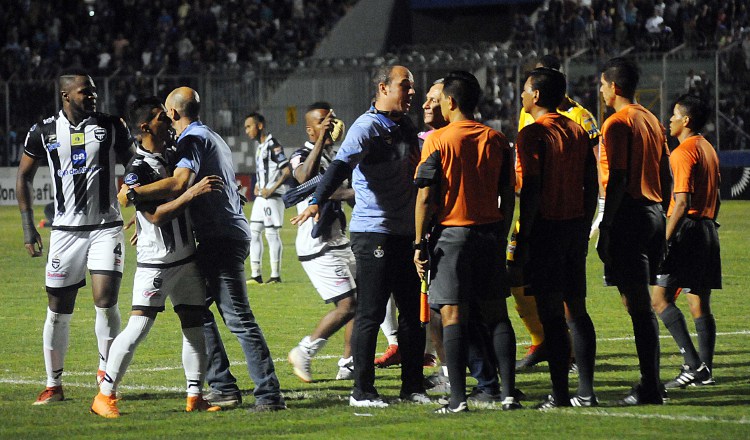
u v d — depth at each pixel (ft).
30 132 68.95
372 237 63.87
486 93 281.95
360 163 64.23
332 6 347.97
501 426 57.26
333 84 274.98
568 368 62.54
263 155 135.33
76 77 67.46
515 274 61.67
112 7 352.49
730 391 67.67
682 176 68.95
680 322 69.82
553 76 62.23
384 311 64.75
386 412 62.39
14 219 241.76
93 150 67.62
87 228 67.67
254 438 55.88
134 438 56.13
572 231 61.57
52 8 355.36
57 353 67.36
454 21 339.57
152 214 61.00
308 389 71.56
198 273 63.77
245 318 63.31
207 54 327.88
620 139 62.28
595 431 55.72
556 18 300.81
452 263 59.93
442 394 69.77
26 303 117.91
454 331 60.70
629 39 294.66
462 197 59.98
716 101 256.73
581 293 62.44
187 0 348.79
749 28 281.74
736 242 172.45
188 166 61.57
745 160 262.26
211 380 66.13
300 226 74.79
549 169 60.70
